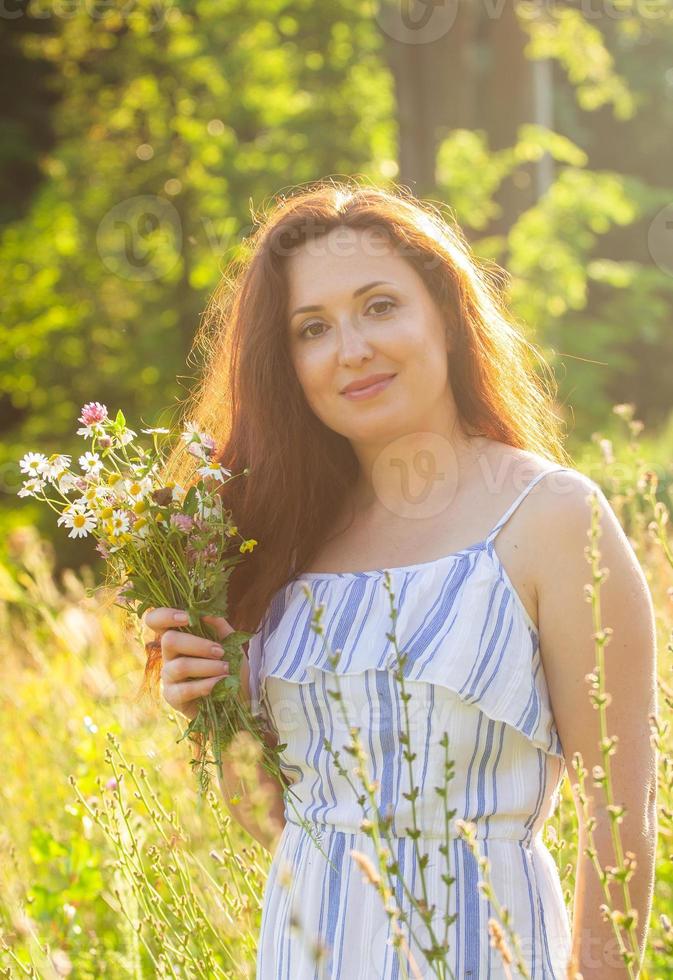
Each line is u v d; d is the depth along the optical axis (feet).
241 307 5.75
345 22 37.58
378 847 4.24
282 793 5.59
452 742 4.72
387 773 4.82
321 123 37.22
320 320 5.36
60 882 8.88
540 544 4.79
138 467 5.50
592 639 4.68
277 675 5.19
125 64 38.14
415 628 4.88
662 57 62.13
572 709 4.73
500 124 38.91
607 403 39.68
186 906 6.71
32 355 39.37
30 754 10.98
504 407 5.50
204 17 37.58
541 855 4.94
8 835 9.93
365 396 5.24
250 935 6.55
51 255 38.68
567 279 38.09
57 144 47.55
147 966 7.95
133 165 37.73
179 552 5.54
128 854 6.59
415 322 5.23
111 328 38.55
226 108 37.24
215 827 8.80
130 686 10.36
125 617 6.64
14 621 14.24
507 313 6.18
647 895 4.67
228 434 6.24
